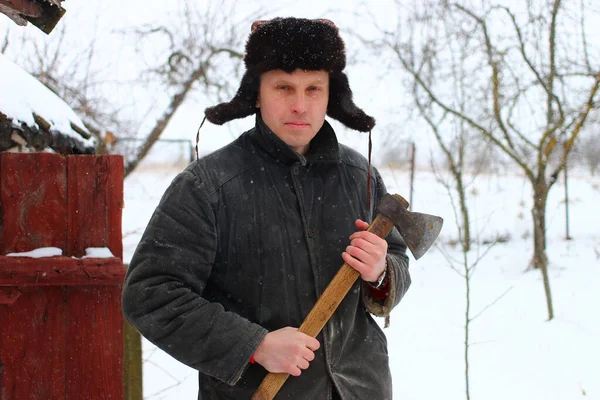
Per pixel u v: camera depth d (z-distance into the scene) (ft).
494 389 12.88
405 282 5.32
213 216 4.74
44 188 7.89
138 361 9.25
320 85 4.89
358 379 5.04
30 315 7.75
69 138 12.17
